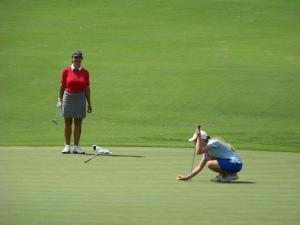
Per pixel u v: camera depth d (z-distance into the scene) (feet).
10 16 638.12
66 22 609.42
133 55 452.35
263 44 510.17
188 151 131.75
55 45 493.36
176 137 207.21
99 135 215.51
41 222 56.39
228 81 353.10
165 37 540.52
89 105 132.77
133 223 56.29
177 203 67.10
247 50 480.64
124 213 61.00
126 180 85.25
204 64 414.62
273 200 69.97
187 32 569.23
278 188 79.61
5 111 281.13
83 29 572.92
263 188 79.46
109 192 74.23
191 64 414.00
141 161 110.52
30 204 65.26
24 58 424.46
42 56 437.17
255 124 257.75
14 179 84.23
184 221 57.57
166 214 60.75
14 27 577.02
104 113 279.90
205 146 87.61
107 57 441.68
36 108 290.35
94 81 350.23
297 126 252.21
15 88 332.60
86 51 468.34
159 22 618.44
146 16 648.38
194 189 78.07
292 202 68.59
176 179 87.10
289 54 463.42
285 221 58.13
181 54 458.91
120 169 97.91
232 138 203.72
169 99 309.83
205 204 66.80
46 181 82.79
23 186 77.87
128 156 119.34
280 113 284.41
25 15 646.33
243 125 254.68
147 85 340.39
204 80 355.56
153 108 291.99
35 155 118.42
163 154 124.16
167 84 344.08
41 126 246.47
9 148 134.00
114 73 375.25
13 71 376.27
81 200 68.08
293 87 338.95
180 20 632.38
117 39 524.93
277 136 211.82
